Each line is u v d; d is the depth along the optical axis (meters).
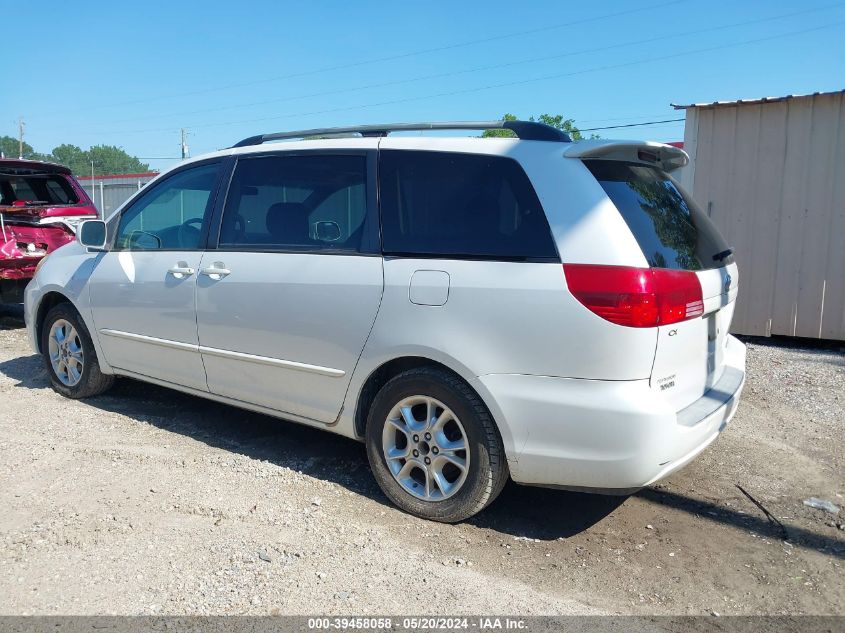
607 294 3.10
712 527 3.74
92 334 5.23
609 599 3.06
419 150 3.78
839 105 7.65
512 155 3.52
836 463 4.63
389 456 3.76
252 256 4.22
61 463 4.26
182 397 5.68
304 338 3.95
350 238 3.87
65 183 9.33
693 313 3.37
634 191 3.51
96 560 3.21
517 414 3.29
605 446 3.14
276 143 4.38
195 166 4.75
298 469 4.28
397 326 3.59
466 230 3.52
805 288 8.04
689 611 2.99
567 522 3.75
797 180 7.96
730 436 5.07
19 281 8.36
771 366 7.10
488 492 3.48
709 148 8.39
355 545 3.39
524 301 3.26
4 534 3.43
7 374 6.31
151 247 4.89
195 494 3.86
